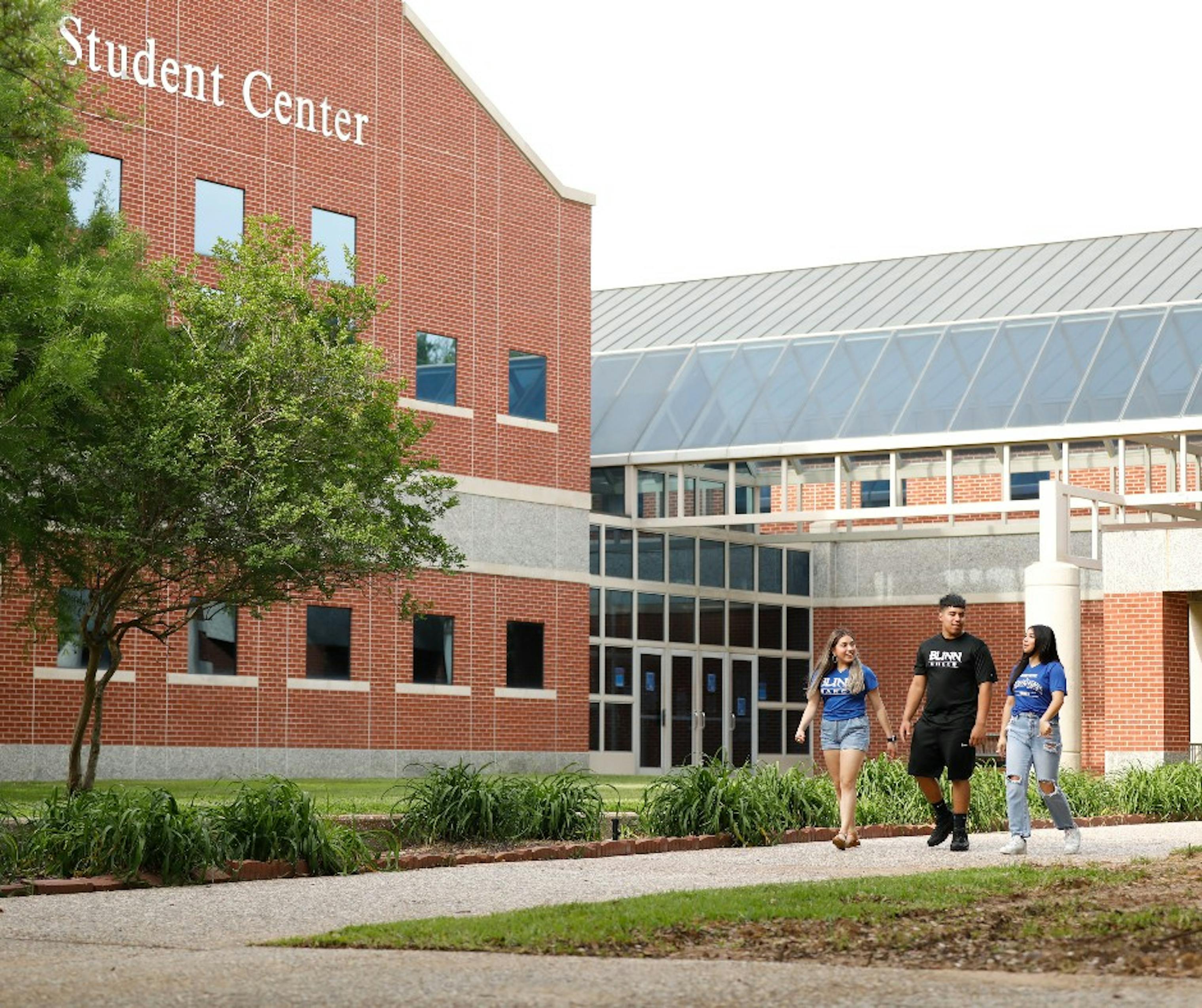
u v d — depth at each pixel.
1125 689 31.09
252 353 21.16
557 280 38.00
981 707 16.38
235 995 7.71
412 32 35.38
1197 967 8.23
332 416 22.14
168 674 30.69
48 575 21.38
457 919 10.30
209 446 20.94
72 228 19.92
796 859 15.65
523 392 37.22
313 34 33.59
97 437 20.14
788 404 38.47
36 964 8.91
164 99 31.09
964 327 38.41
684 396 40.22
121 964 8.80
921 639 43.41
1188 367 34.75
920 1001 7.31
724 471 42.62
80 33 29.91
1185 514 34.84
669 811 18.09
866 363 38.66
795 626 44.62
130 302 18.14
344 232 33.94
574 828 17.28
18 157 19.12
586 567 38.31
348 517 21.62
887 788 20.77
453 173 35.94
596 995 7.58
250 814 14.32
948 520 43.03
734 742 42.59
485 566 36.09
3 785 27.03
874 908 10.55
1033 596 31.73
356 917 11.04
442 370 35.53
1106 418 34.31
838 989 7.65
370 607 34.09
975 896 11.28
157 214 30.88
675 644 41.19
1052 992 7.55
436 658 35.25
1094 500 32.84
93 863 13.52
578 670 37.97
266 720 32.16
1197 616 34.53
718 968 8.39
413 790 17.48
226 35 32.12
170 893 12.58
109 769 29.75
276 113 32.88
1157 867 13.63
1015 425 34.94
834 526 44.22
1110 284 42.53
